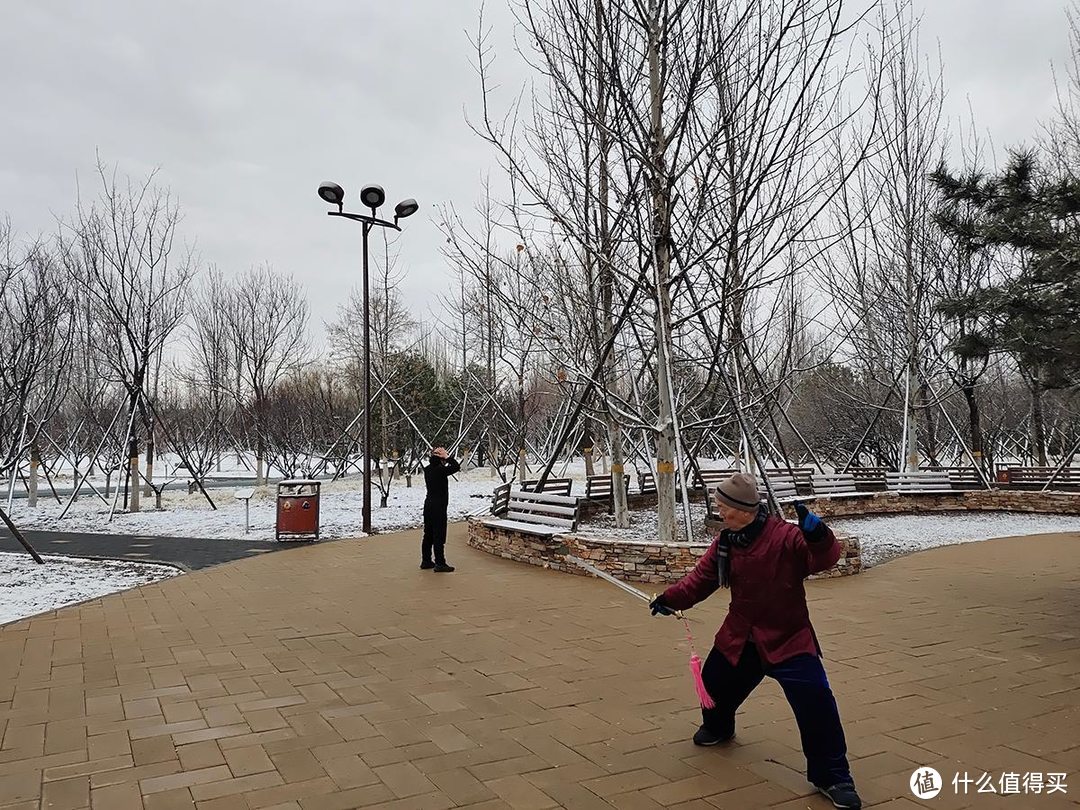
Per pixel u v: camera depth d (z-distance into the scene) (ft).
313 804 11.14
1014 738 13.65
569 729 14.16
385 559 36.35
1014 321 23.45
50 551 40.04
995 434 92.63
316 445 106.52
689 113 31.24
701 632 21.80
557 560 32.58
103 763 12.69
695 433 46.42
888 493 55.88
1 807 11.08
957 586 28.86
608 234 36.42
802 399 97.76
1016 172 24.22
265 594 27.78
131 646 20.44
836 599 26.45
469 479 96.84
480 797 11.35
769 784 11.74
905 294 63.98
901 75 61.46
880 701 15.71
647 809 10.92
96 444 93.20
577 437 59.57
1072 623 22.80
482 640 20.95
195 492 81.61
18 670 18.20
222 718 14.83
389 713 15.10
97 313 73.77
